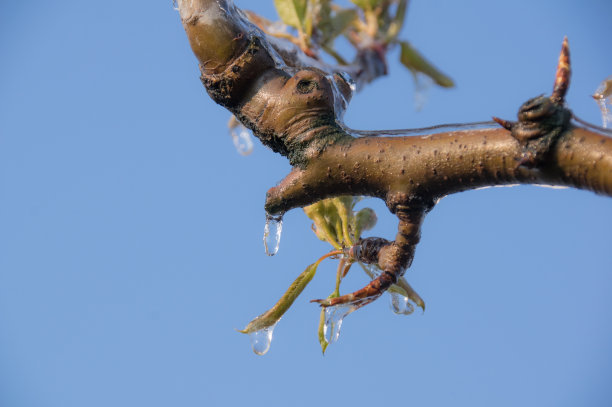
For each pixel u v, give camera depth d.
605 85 1.02
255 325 1.02
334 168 0.98
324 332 1.00
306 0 1.07
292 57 1.06
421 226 0.98
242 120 1.01
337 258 1.03
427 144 0.98
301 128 0.99
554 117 0.96
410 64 1.10
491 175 0.97
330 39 1.09
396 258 0.99
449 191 0.98
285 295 1.02
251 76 1.00
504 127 0.96
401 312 1.03
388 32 1.10
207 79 1.01
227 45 1.00
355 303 1.00
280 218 1.00
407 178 0.98
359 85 1.09
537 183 0.97
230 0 1.02
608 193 0.95
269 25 1.08
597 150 0.95
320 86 1.00
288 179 0.99
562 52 0.96
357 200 1.04
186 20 1.01
